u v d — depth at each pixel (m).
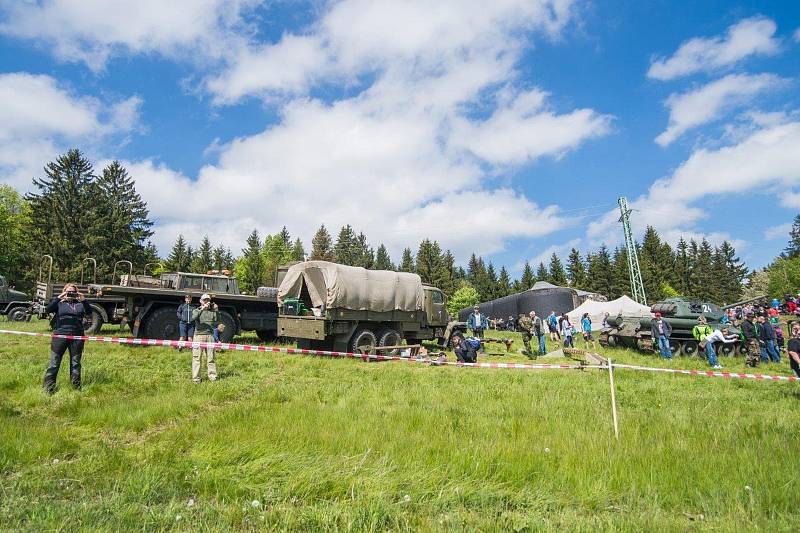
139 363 10.05
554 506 3.44
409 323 14.76
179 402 6.35
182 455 4.30
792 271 57.34
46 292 16.95
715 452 4.46
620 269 68.94
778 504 3.43
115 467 3.95
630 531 2.99
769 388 9.77
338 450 4.38
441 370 11.05
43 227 46.66
